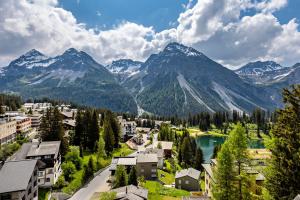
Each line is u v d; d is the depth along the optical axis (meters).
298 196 22.78
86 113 120.00
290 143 29.45
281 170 29.83
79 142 116.38
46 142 84.69
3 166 54.88
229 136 38.59
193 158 119.94
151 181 87.00
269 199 31.27
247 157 36.38
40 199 66.69
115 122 134.62
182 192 76.25
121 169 74.62
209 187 65.38
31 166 56.69
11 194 50.38
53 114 100.50
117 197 59.19
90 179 85.00
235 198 35.75
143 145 158.62
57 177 80.25
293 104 30.06
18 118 138.38
